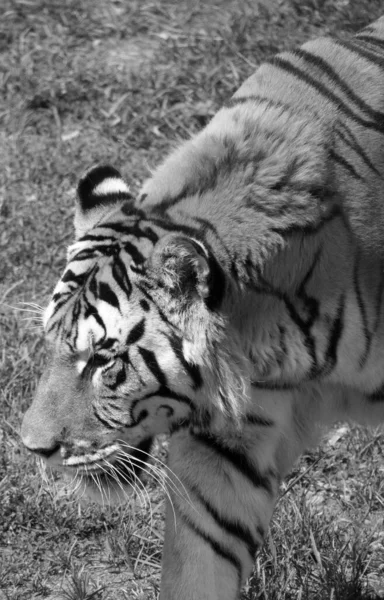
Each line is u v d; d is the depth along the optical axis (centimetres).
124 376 674
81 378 687
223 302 660
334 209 685
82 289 681
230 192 685
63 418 688
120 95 1638
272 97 724
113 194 740
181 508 727
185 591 726
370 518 918
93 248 691
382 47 772
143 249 670
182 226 678
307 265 676
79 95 1648
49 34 1792
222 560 732
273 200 678
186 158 715
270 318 677
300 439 749
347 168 695
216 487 723
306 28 1692
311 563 834
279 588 791
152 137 1541
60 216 1376
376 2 1691
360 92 723
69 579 857
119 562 874
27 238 1330
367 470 973
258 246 668
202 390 683
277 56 764
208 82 1617
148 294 662
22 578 856
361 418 748
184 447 725
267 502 737
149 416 696
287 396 711
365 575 842
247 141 697
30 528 904
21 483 934
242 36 1688
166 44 1741
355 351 698
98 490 732
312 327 684
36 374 1068
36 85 1669
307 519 864
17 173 1480
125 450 704
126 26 1795
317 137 695
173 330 662
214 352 665
